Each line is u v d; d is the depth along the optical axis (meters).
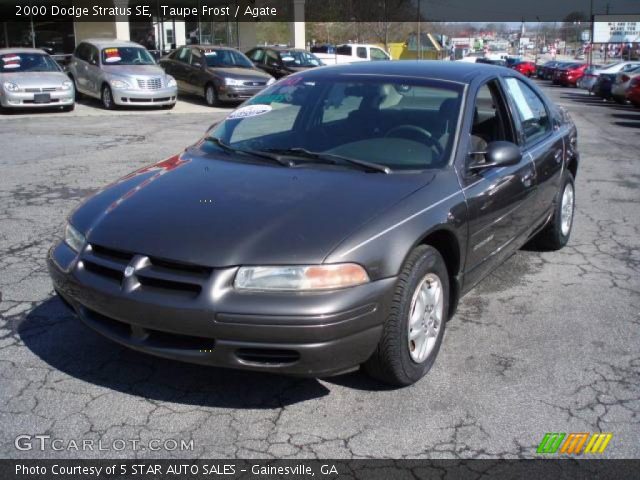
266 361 3.13
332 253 3.12
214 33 28.58
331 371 3.17
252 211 3.39
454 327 4.44
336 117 4.41
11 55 16.05
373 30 47.88
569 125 6.25
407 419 3.34
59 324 4.34
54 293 4.86
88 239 3.46
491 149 4.10
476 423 3.32
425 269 3.49
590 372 3.86
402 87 4.47
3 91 15.30
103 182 8.48
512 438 3.21
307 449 3.10
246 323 3.03
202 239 3.20
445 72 4.64
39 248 5.87
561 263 5.80
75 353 3.95
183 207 3.49
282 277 3.07
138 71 17.28
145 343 3.23
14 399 3.45
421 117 4.27
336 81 4.68
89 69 17.80
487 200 4.13
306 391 3.59
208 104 18.97
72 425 3.24
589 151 12.09
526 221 4.98
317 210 3.38
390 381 3.54
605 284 5.30
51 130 13.20
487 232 4.21
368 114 4.37
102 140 12.03
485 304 4.85
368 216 3.35
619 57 66.69
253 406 3.44
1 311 4.53
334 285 3.08
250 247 3.14
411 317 3.47
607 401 3.55
